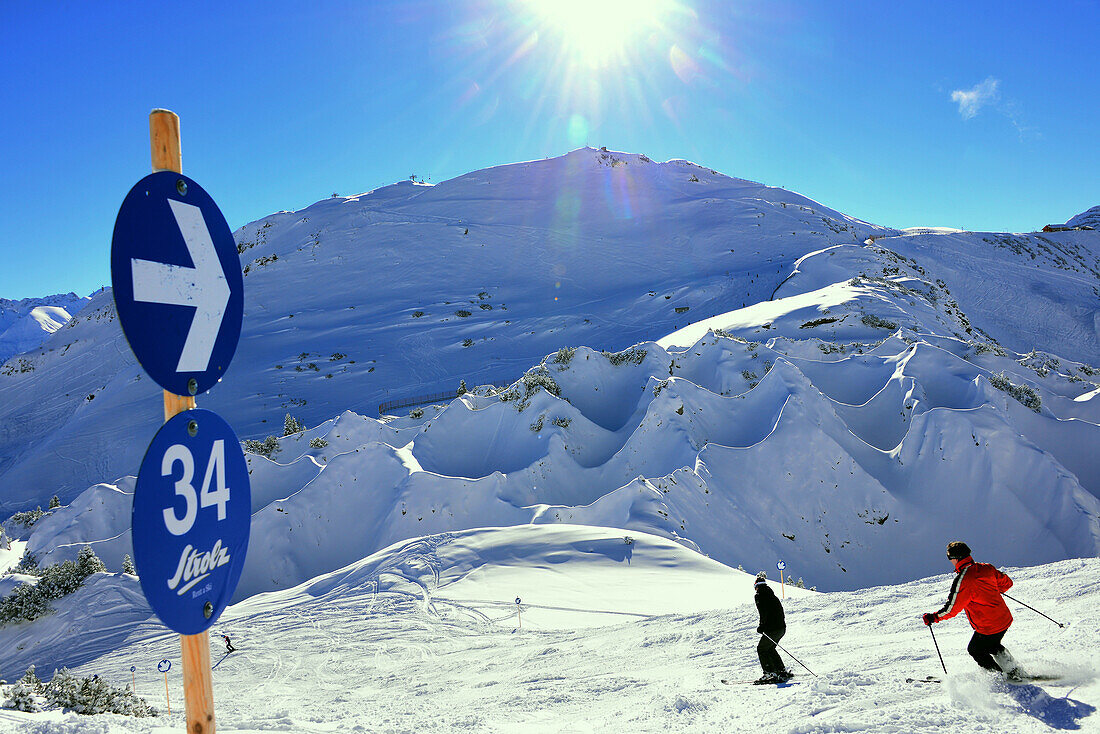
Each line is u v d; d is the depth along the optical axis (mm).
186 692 2701
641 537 31375
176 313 2611
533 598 25266
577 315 108938
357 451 48375
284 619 26141
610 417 55188
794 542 39000
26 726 7117
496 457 50250
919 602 12242
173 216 2639
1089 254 148750
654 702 8289
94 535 51344
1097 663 5551
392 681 16406
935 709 5316
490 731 8219
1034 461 40719
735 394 52719
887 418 48500
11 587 39531
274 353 104938
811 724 5336
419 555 31281
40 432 106062
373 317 117750
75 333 156625
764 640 8273
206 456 2736
